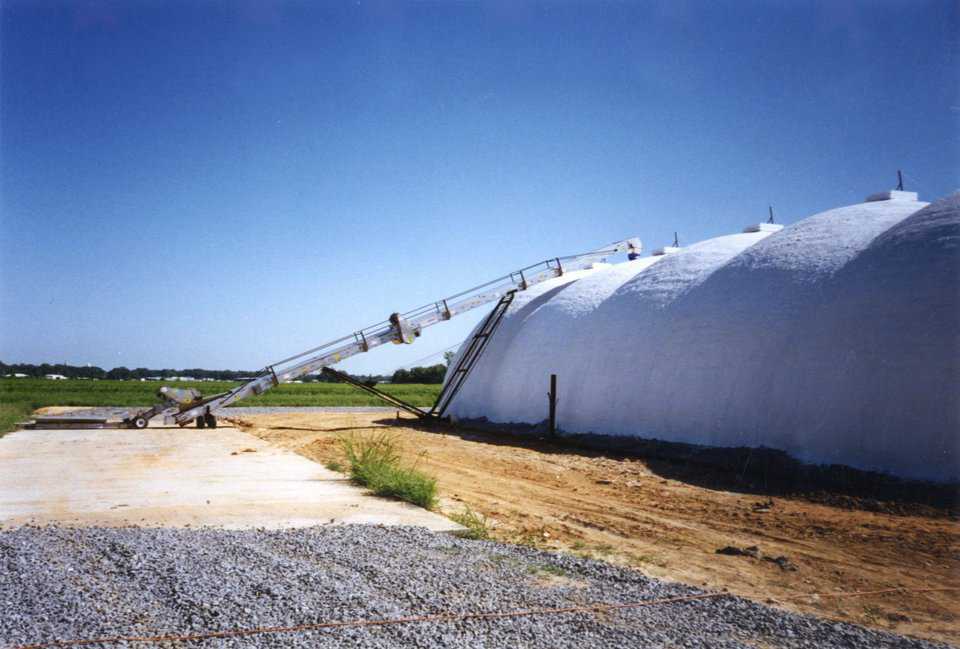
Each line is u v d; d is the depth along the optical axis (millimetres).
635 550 9953
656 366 20547
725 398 17656
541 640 5934
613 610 6824
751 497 13922
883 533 10773
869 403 13945
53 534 9219
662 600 7215
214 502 12289
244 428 29547
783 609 7414
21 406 34938
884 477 13227
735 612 6945
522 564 8438
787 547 10164
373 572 7742
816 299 16453
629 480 16156
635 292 24047
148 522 10508
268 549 8750
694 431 18359
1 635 5691
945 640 6594
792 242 18844
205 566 7719
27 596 6637
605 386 22609
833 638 6324
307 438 25250
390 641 5801
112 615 6180
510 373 28547
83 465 17078
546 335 27453
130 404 48562
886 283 14664
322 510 11742
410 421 32750
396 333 30203
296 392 65438
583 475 17031
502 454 21125
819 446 14797
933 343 13180
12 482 14273
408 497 12938
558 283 33094
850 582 8469
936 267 13859
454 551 8938
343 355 30031
